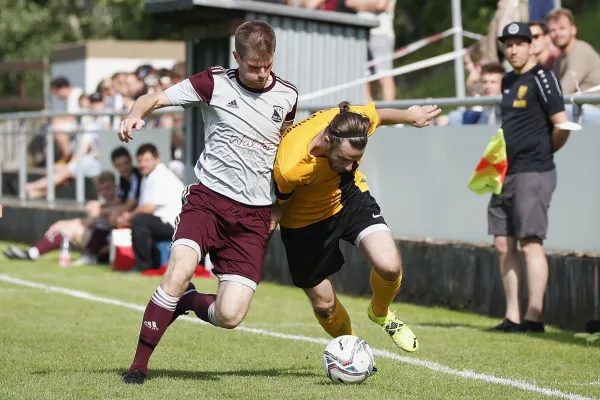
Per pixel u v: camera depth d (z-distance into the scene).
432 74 54.41
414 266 24.17
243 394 12.83
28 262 32.94
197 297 14.07
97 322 20.06
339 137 12.93
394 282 13.97
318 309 14.58
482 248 22.39
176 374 14.46
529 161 19.38
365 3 33.75
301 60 30.69
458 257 23.02
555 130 19.30
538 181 19.36
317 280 14.28
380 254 13.73
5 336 18.02
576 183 21.11
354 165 13.73
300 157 13.40
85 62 49.59
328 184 13.75
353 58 31.80
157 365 15.34
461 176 23.58
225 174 13.70
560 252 21.23
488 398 13.03
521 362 16.08
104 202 31.62
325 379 14.22
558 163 21.44
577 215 21.11
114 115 33.88
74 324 19.72
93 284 26.77
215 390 13.05
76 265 32.19
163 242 29.86
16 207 39.50
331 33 31.25
